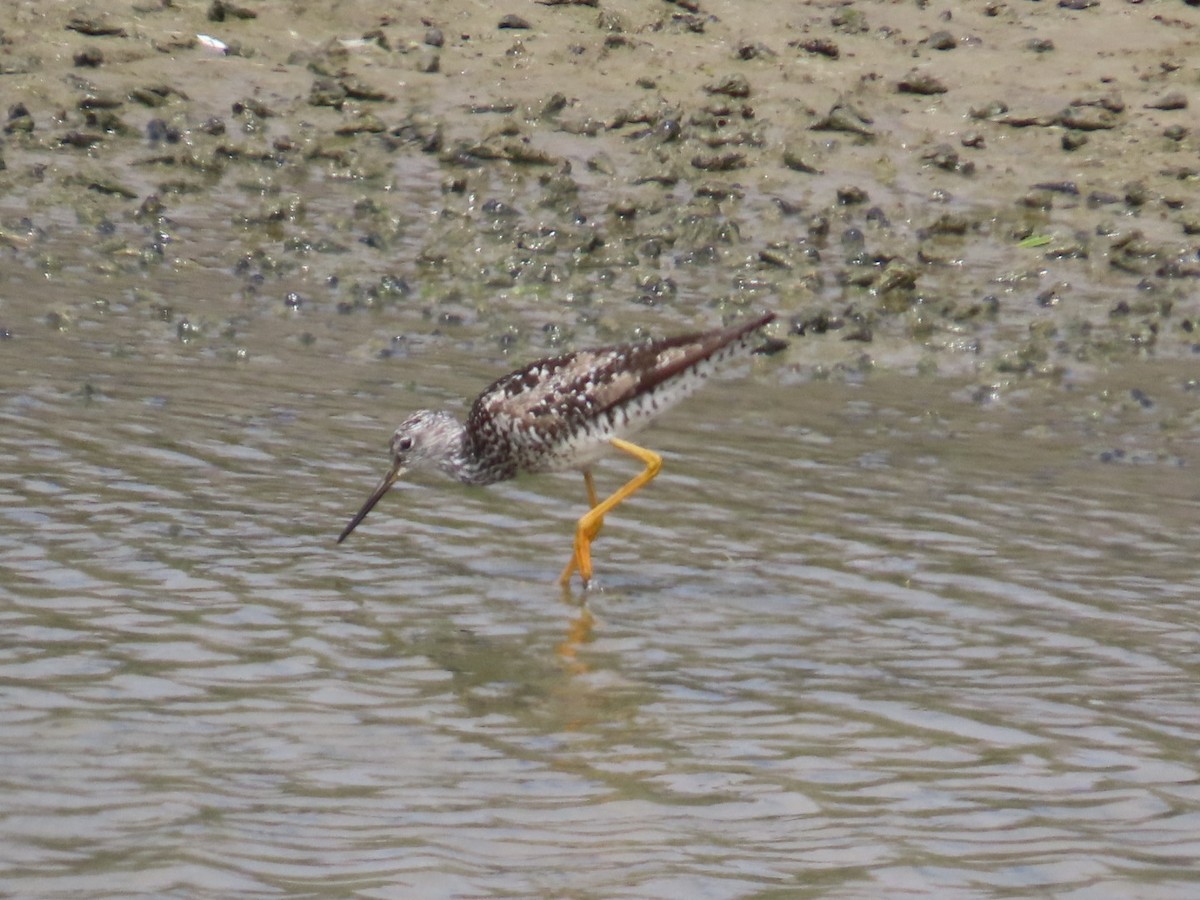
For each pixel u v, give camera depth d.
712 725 9.95
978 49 23.67
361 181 21.27
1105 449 15.13
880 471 14.41
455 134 22.16
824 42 23.67
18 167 21.00
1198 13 24.45
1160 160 21.41
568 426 12.52
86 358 16.16
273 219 20.08
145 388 15.47
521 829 8.71
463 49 24.00
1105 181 21.08
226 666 10.48
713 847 8.58
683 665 10.77
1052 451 15.06
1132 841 8.72
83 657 10.46
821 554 12.65
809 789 9.21
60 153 21.45
